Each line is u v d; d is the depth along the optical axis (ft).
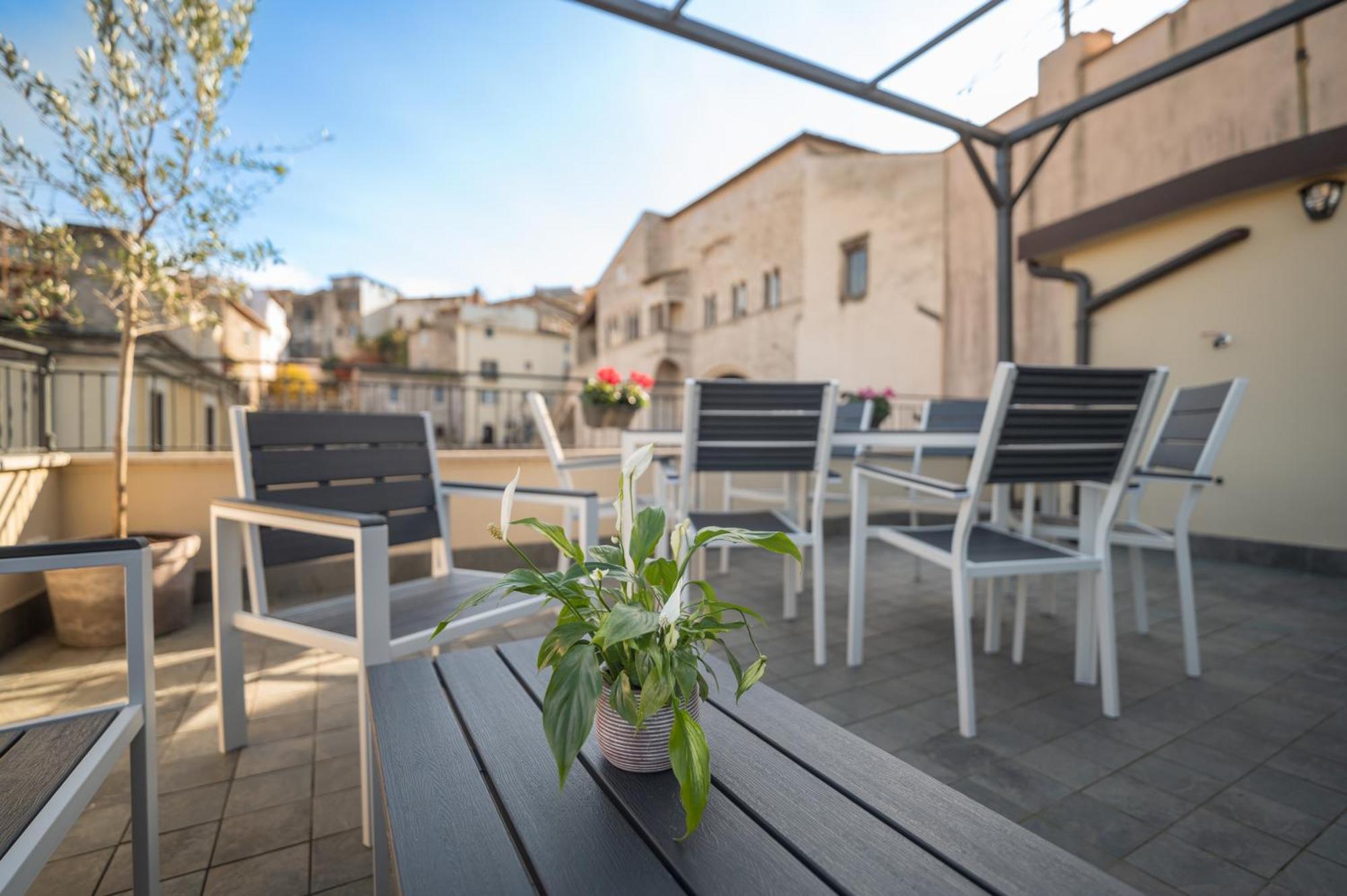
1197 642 8.09
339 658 7.95
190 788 4.99
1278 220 13.78
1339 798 4.86
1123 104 20.49
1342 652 8.05
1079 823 4.57
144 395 27.76
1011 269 16.38
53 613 8.36
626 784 2.40
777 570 12.79
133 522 9.83
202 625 9.04
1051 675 7.36
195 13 8.55
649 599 2.46
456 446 13.65
